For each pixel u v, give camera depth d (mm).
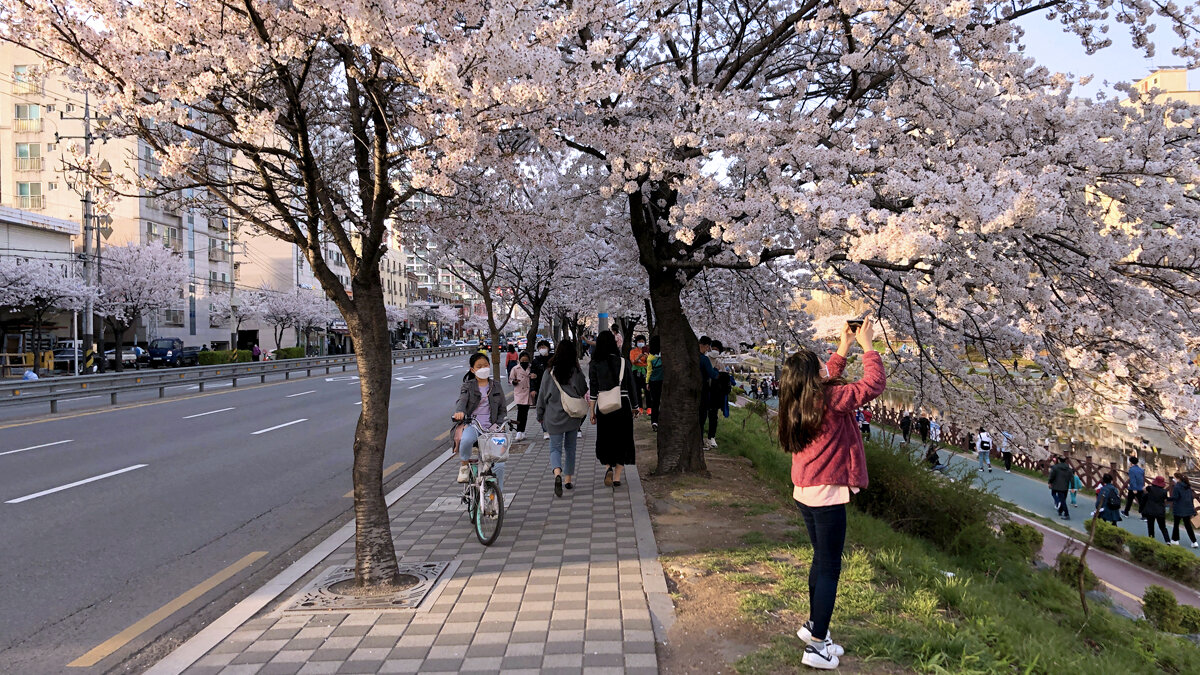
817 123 7270
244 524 7383
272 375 35438
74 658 4215
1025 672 3686
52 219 39531
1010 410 7988
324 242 6684
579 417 8023
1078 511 22156
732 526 6449
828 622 3641
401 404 21203
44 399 17375
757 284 11352
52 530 6977
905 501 8523
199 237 54438
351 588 4949
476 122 5324
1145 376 5949
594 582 4941
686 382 8859
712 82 9086
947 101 6895
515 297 20891
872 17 6953
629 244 11961
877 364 3709
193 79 4840
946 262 6152
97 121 6055
